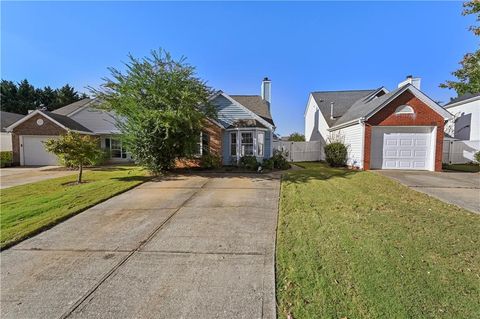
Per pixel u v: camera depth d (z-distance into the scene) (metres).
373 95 19.16
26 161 18.23
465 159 17.97
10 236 4.52
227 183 9.88
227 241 4.32
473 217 5.32
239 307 2.58
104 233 4.77
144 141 11.73
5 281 3.15
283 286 2.92
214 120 14.50
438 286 2.80
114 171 14.16
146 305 2.64
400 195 7.48
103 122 20.23
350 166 15.62
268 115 17.70
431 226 4.78
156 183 9.98
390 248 3.80
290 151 21.36
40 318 2.47
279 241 4.20
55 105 41.50
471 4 9.18
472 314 2.34
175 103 11.70
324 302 2.58
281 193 8.01
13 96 38.62
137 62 11.54
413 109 13.41
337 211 5.86
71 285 3.04
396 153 13.83
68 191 8.32
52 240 4.45
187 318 2.43
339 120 18.73
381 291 2.72
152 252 3.94
